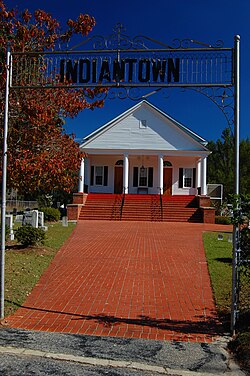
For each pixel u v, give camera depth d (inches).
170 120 1131.9
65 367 167.9
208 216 920.3
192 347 191.6
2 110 283.0
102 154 1167.0
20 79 271.9
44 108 291.1
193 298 291.6
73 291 306.7
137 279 345.4
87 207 991.6
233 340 199.6
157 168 1223.5
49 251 458.3
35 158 282.0
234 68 221.3
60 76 247.9
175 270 379.9
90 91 307.3
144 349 188.1
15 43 282.7
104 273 365.7
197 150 1130.0
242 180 1733.5
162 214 962.1
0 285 234.5
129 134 1146.7
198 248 506.6
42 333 209.0
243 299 276.7
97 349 186.5
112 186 1227.9
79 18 302.4
